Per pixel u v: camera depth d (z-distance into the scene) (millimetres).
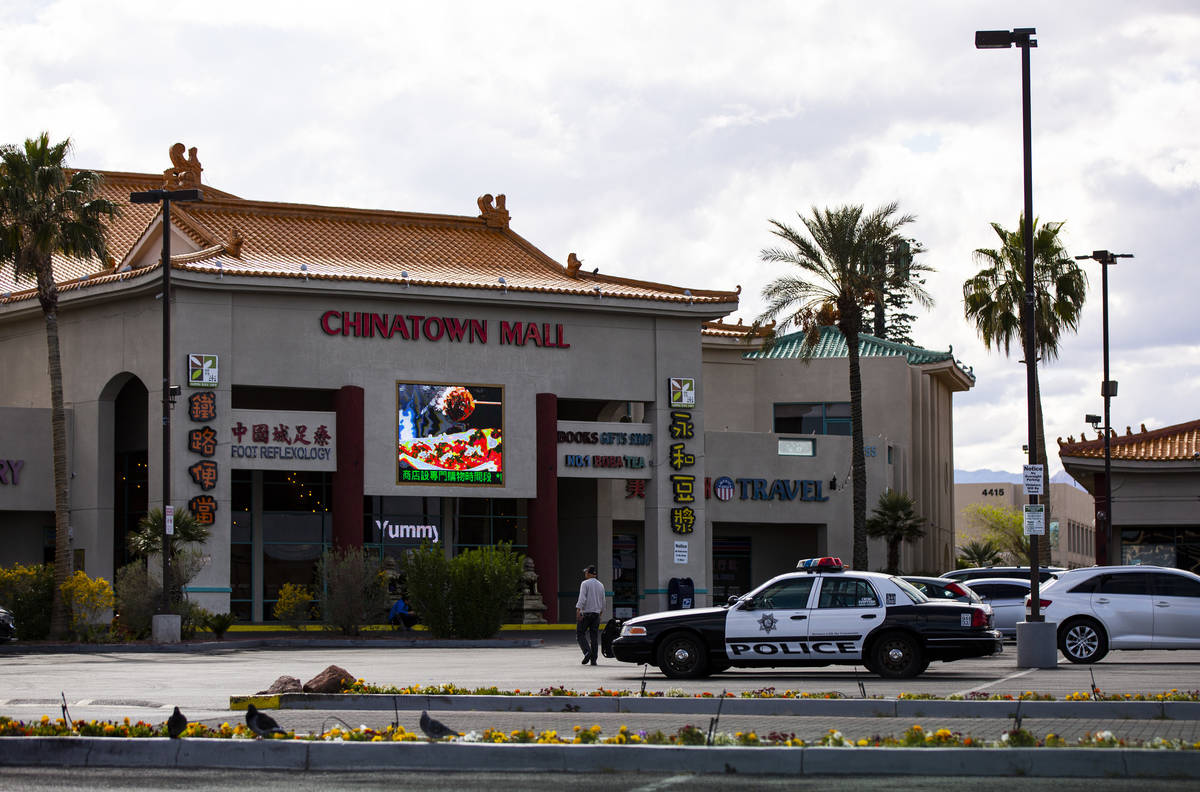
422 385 50562
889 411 67750
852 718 17797
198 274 46812
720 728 16656
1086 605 28188
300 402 53531
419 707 19531
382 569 48281
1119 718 17469
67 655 37625
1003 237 56094
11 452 49438
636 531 59438
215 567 46562
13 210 43438
